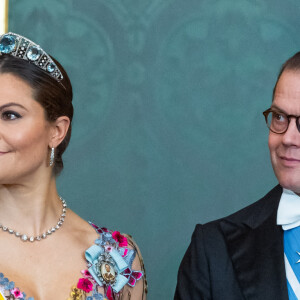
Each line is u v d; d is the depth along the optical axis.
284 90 5.82
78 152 9.66
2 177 5.23
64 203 5.91
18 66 5.30
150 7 9.73
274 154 5.94
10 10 9.82
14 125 5.23
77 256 5.70
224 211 9.59
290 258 5.98
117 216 9.63
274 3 9.64
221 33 9.66
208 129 9.64
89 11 9.77
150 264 9.59
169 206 9.64
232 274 6.05
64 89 5.59
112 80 9.72
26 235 5.52
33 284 5.35
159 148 9.68
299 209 6.02
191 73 9.67
